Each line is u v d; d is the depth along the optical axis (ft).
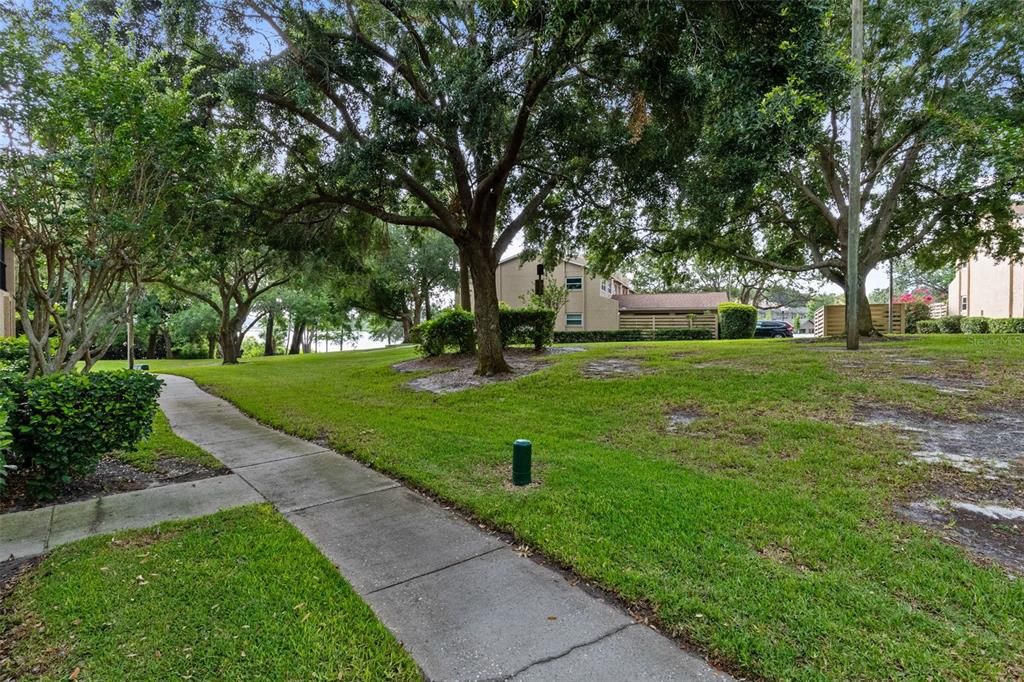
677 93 23.66
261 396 31.81
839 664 7.04
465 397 27.63
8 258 38.42
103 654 7.46
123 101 15.93
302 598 8.94
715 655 7.38
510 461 16.60
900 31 34.24
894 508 12.23
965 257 43.50
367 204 31.01
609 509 12.39
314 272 42.42
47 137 15.72
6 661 7.34
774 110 18.33
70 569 9.95
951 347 31.55
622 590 9.06
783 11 17.94
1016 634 7.64
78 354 17.89
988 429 17.04
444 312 45.21
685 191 29.27
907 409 19.43
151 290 59.98
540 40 19.79
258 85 24.38
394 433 20.71
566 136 29.50
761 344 42.68
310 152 30.96
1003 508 12.01
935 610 8.29
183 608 8.60
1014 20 31.09
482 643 7.73
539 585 9.46
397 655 7.43
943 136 33.60
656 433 19.26
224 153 23.88
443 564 10.30
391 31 26.48
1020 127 30.73
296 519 12.73
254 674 7.06
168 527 12.04
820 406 20.51
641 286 137.39
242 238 31.86
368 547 11.09
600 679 6.92
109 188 16.99
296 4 24.20
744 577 9.30
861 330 43.65
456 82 22.56
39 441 13.51
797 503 12.55
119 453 18.51
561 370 31.58
